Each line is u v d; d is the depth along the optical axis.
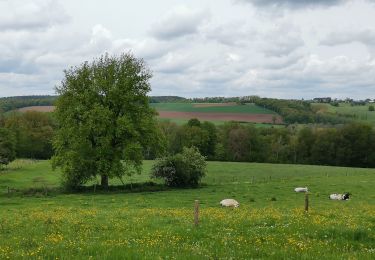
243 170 107.44
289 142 167.12
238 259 14.83
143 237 19.50
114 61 71.31
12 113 170.25
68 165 66.38
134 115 71.50
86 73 69.94
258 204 49.44
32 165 114.19
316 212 29.53
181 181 69.62
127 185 70.38
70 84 69.50
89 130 66.81
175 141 164.38
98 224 25.53
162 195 59.91
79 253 15.98
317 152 154.50
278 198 55.78
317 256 15.02
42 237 21.14
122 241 18.73
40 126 164.62
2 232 23.94
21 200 56.09
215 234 19.98
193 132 163.38
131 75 71.44
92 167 67.62
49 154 157.38
